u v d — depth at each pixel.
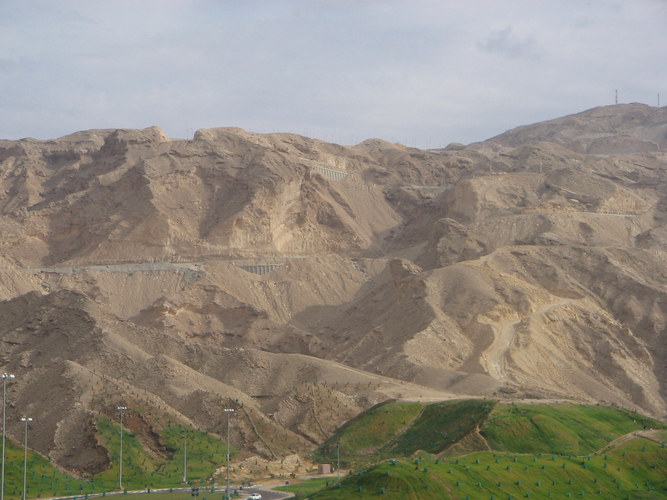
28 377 189.50
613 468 124.19
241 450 165.00
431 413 166.75
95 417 159.75
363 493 100.50
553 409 155.75
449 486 103.06
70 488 135.12
